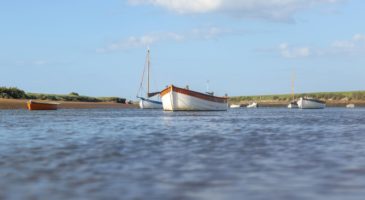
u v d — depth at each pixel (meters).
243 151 17.62
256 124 38.81
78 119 51.72
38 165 14.10
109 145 20.02
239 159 15.29
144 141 22.00
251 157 15.80
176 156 16.11
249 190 10.38
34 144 20.67
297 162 14.53
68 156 16.20
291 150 17.92
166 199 9.52
